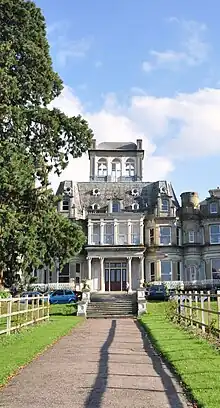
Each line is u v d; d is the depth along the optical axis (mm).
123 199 59375
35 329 22875
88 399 8508
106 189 60906
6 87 26547
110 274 55719
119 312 37500
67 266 56062
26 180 26297
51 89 33000
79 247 31453
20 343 16562
